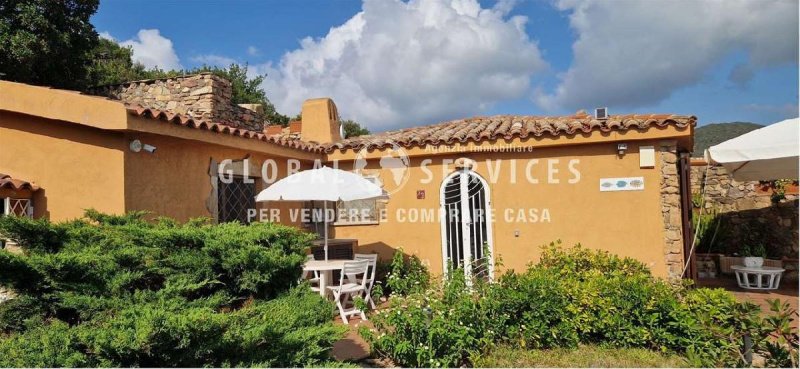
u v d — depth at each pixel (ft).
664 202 27.45
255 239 14.44
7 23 43.24
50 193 21.79
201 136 23.93
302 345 11.99
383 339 18.29
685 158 31.04
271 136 29.58
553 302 19.29
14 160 22.48
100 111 19.97
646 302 18.65
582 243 29.14
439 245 32.58
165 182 23.15
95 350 9.45
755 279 34.06
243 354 11.07
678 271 26.96
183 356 10.07
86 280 11.84
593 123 27.94
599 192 28.89
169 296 12.10
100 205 20.90
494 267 30.81
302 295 14.47
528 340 19.20
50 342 9.62
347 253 32.45
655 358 17.48
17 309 11.48
